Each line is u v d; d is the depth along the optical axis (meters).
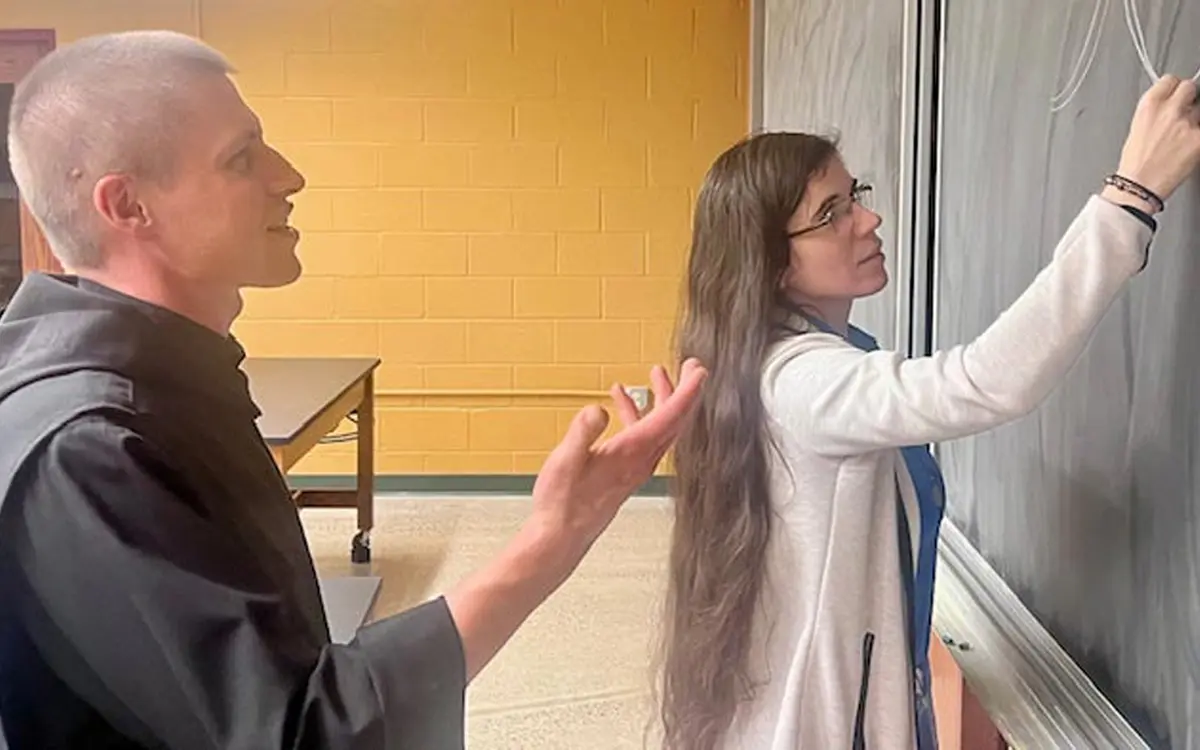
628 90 5.19
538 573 0.90
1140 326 1.10
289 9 5.11
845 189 1.28
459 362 5.36
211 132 0.96
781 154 1.27
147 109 0.93
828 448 1.16
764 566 1.24
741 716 1.28
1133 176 0.98
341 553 4.54
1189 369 1.00
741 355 1.25
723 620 1.27
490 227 5.27
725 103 5.20
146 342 0.93
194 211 0.96
